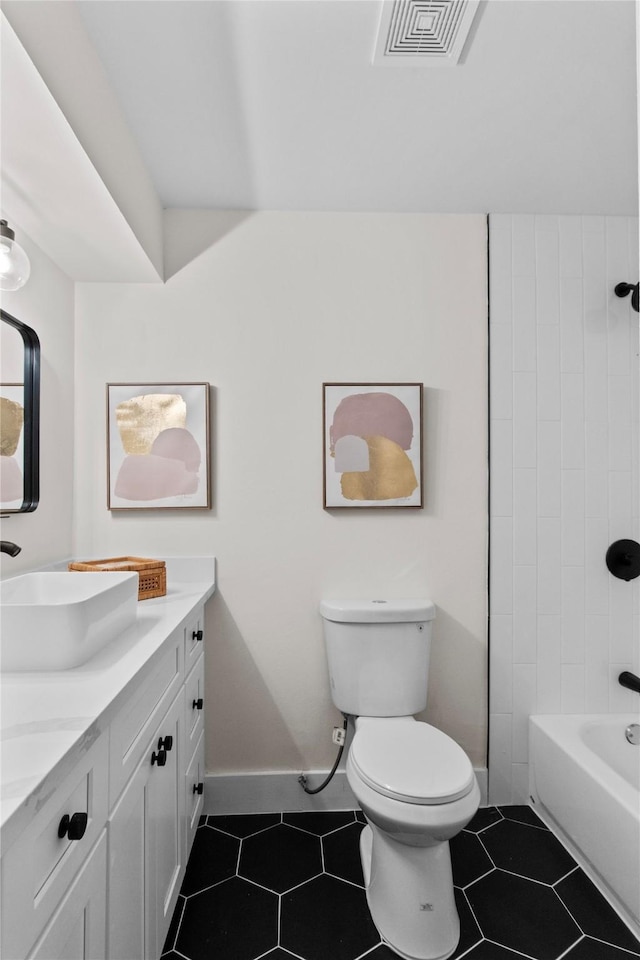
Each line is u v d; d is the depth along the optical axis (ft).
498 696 7.26
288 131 5.59
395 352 7.29
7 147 4.21
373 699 6.56
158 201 6.86
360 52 4.55
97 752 3.12
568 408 7.37
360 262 7.28
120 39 4.37
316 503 7.20
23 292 5.70
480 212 7.36
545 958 4.78
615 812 5.36
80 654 3.84
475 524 7.31
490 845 6.35
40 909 2.42
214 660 7.10
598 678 7.36
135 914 3.82
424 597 7.25
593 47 4.53
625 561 7.27
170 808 4.90
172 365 7.13
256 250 7.22
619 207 7.23
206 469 7.06
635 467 7.40
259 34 4.34
